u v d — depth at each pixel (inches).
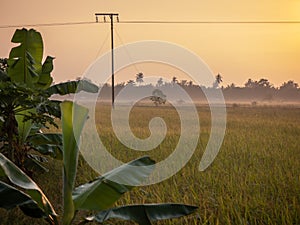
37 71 332.8
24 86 287.9
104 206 181.2
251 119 686.5
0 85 282.5
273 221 253.4
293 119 685.9
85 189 187.3
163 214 182.4
